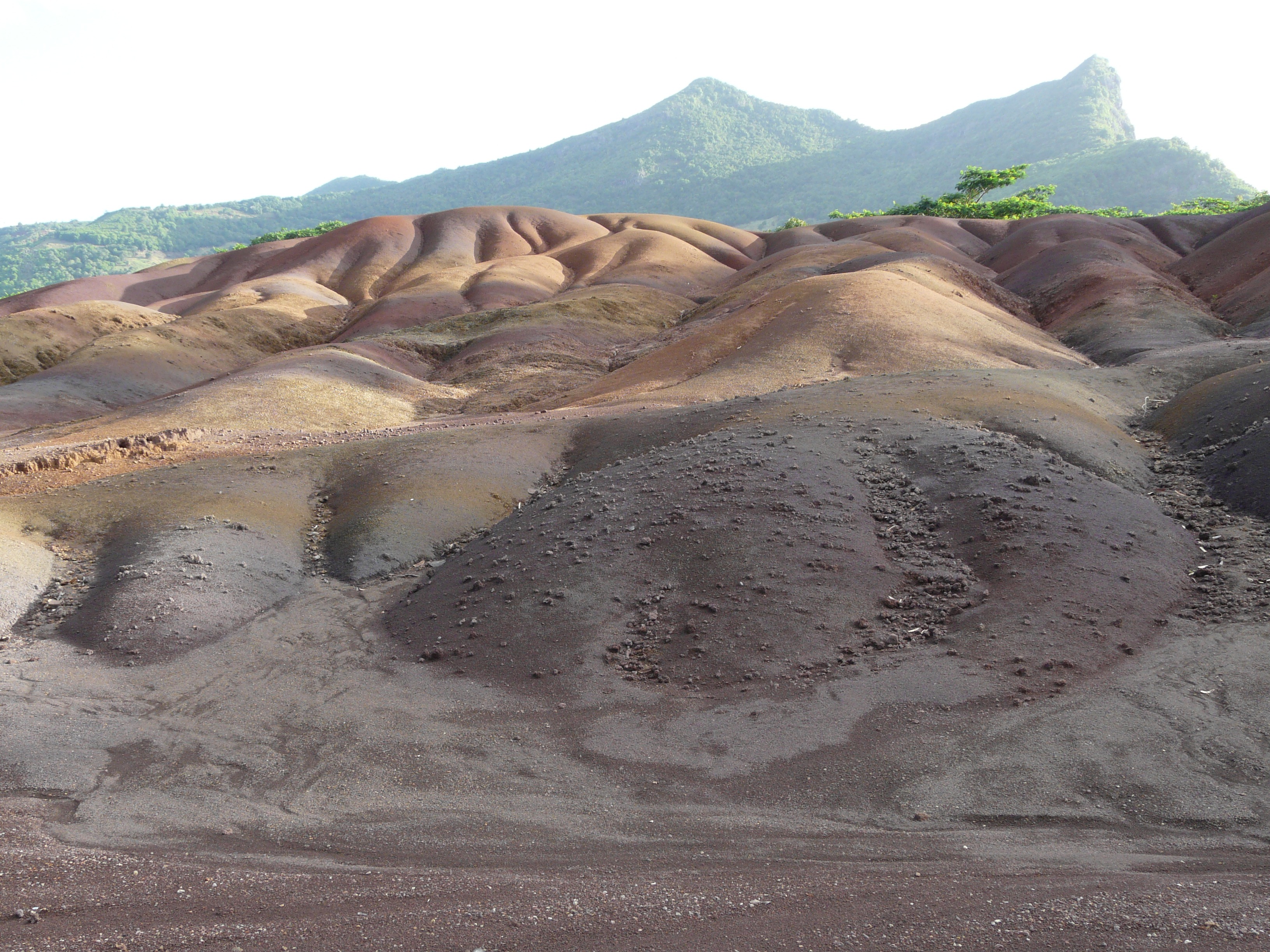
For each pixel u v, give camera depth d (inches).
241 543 665.0
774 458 657.0
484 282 3157.0
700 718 402.3
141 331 2571.4
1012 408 755.4
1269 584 482.3
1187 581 503.5
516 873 279.0
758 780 347.6
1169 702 374.3
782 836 301.6
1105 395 912.3
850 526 565.0
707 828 311.9
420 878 276.1
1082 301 1953.7
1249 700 370.0
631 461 728.3
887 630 465.7
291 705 454.3
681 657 458.6
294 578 641.6
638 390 1284.4
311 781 372.5
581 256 3656.5
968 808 313.0
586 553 568.7
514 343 2159.2
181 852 309.4
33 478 888.9
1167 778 319.3
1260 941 204.7
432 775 370.9
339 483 808.3
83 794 370.3
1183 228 3083.2
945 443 664.4
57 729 432.1
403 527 686.5
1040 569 497.4
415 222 4333.2
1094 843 284.0
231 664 512.4
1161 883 246.5
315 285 3543.3
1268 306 1720.0
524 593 539.5
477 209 4414.4
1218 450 691.4
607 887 261.4
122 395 2210.9
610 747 384.2
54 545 704.4
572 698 434.3
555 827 319.0
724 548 545.3
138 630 545.0
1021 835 292.5
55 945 237.8
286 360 1796.3
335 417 1475.1
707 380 1216.8
